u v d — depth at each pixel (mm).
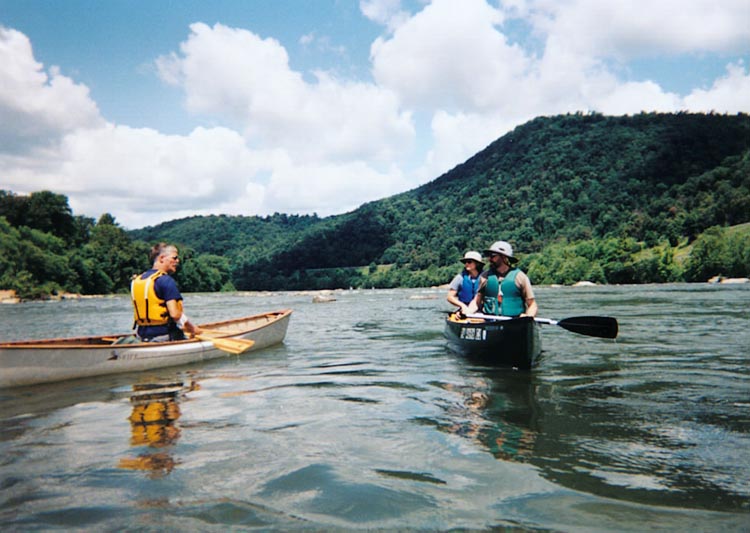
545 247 128250
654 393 4500
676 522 2111
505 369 5895
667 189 150500
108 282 80375
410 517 2195
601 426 3525
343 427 3604
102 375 5809
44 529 2107
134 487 2551
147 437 3434
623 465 2775
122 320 18156
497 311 6609
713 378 5105
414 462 2875
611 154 199500
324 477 2656
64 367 5512
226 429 3596
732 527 2062
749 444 3090
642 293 31656
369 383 5211
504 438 3287
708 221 87500
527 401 4285
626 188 160000
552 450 3037
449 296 8070
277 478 2650
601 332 6258
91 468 2828
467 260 7984
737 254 63500
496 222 168000
